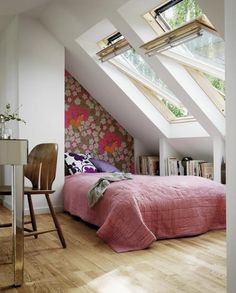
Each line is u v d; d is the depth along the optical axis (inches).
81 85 219.6
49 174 118.3
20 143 87.5
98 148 226.5
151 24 140.0
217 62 144.4
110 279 93.1
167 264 105.0
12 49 182.5
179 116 200.4
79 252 117.1
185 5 128.2
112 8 134.6
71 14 155.4
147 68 174.6
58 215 175.6
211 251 118.1
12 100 183.8
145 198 132.1
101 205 140.8
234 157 66.2
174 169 203.8
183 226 136.3
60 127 184.2
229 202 67.6
